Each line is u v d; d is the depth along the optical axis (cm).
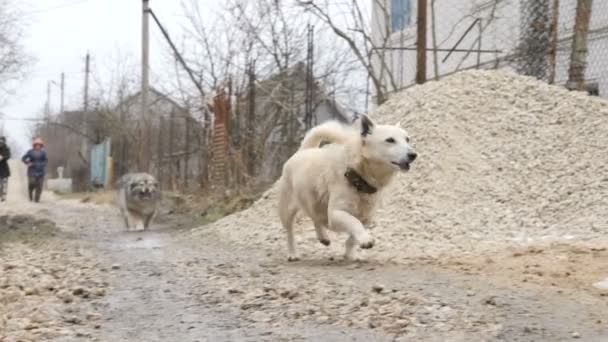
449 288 610
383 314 531
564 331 473
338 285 645
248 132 1875
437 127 1212
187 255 942
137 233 1374
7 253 1012
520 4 1834
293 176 816
